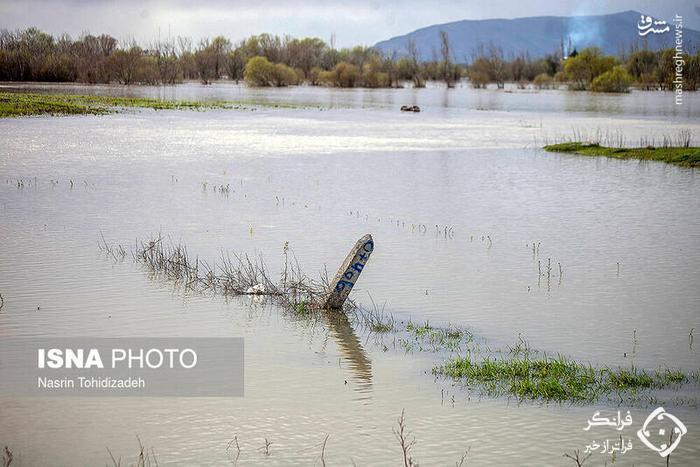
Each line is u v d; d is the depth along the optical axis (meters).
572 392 10.27
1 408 9.72
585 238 19.67
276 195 25.34
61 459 8.48
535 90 144.75
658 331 12.80
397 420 9.47
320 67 172.00
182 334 12.38
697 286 15.40
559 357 11.57
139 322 12.88
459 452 8.69
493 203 24.55
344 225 20.81
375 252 17.92
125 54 126.25
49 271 15.73
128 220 20.88
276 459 8.49
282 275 15.73
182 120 56.16
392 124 57.88
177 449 8.71
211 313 13.44
